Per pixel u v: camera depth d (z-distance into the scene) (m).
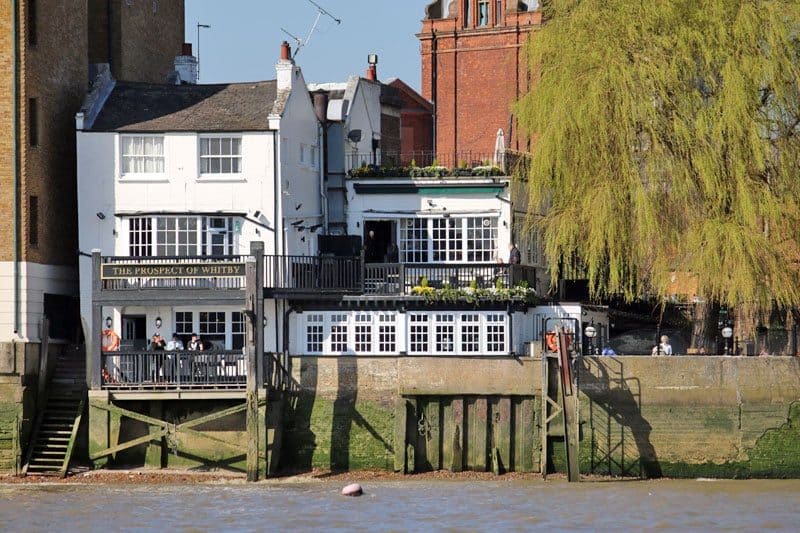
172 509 92.38
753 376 107.94
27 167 112.00
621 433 107.88
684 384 107.88
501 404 108.62
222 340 114.50
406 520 87.69
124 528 86.06
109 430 108.62
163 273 109.38
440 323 113.94
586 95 107.19
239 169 115.88
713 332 113.69
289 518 88.62
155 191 116.12
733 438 107.62
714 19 106.50
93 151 116.38
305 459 110.25
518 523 86.69
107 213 116.19
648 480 106.31
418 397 109.12
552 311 117.56
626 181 107.19
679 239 107.19
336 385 110.38
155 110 118.50
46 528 86.44
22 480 105.62
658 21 107.56
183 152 116.00
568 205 110.06
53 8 116.81
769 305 106.88
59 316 116.88
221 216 115.62
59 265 117.00
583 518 88.38
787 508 92.44
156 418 109.62
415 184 122.31
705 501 95.25
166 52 143.38
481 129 157.50
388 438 109.75
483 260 121.25
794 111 106.81
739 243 104.25
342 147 124.44
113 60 132.00
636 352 123.00
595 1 109.19
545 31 111.25
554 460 108.44
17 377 107.94
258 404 105.44
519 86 155.62
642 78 106.06
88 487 102.44
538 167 109.19
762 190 106.25
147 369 108.12
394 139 145.75
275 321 114.06
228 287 109.88
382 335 114.12
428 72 160.00
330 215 124.31
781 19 105.81
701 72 107.25
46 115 115.31
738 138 105.69
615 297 126.06
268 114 116.12
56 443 109.38
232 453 109.94
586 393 108.38
